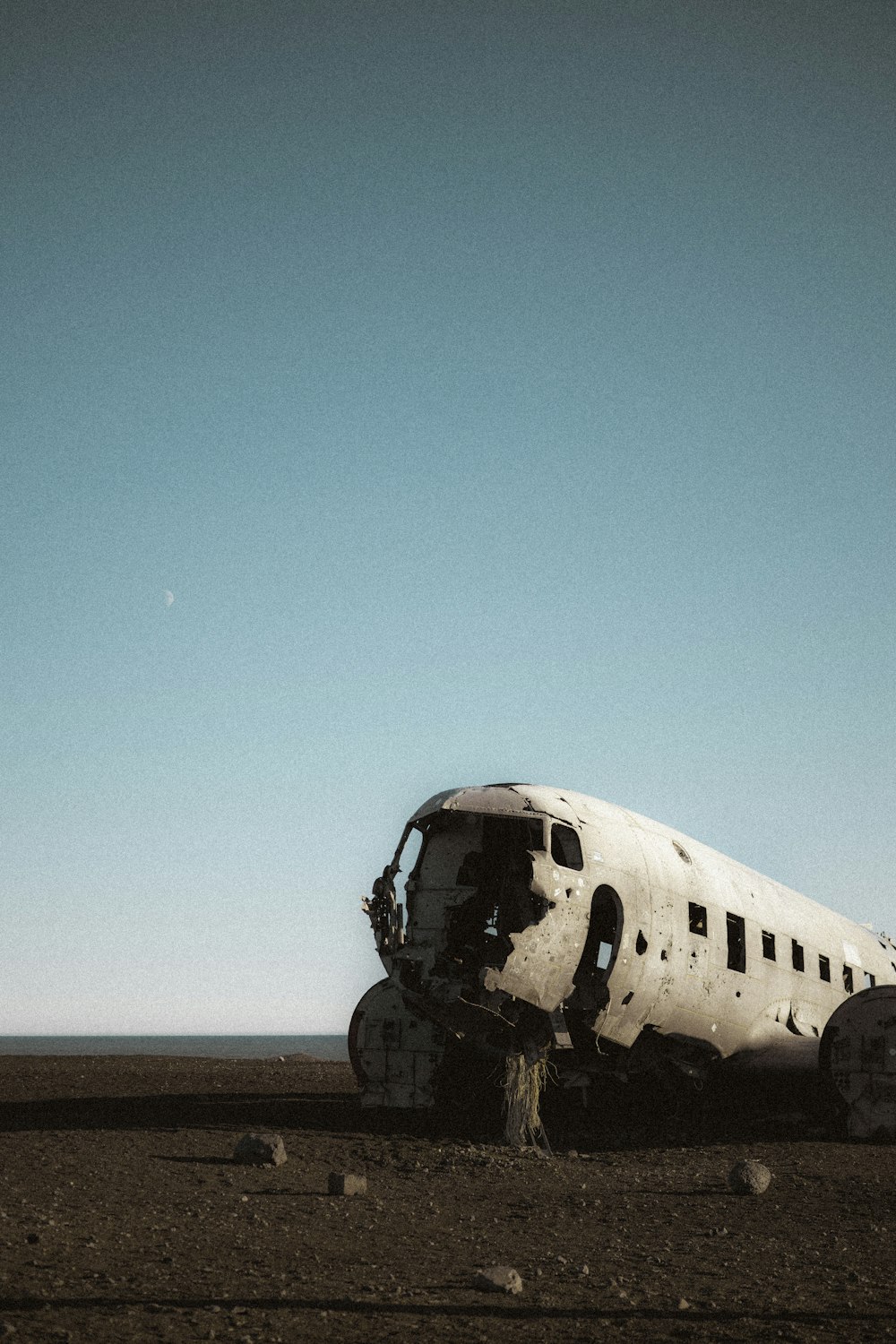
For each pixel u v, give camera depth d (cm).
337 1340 634
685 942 1786
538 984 1548
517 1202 1152
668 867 1809
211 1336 628
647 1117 1905
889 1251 933
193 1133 1503
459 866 1599
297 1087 2498
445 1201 1147
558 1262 865
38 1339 604
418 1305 719
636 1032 1723
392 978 1562
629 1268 859
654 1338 663
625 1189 1253
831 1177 1333
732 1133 1756
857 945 2511
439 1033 1731
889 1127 1659
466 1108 1800
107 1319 653
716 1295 775
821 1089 1738
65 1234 880
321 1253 869
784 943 2131
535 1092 1605
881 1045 1692
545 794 1683
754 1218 1082
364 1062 1766
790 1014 2114
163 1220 956
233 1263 816
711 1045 1897
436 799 1628
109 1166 1220
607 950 1816
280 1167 1287
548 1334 664
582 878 1603
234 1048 15838
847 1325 699
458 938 1655
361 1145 1488
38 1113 1727
